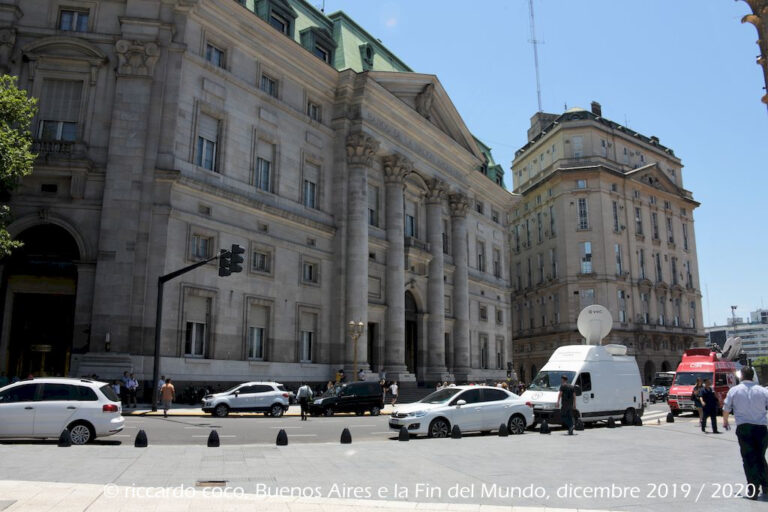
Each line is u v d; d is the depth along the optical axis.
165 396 25.28
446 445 16.45
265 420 25.64
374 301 42.22
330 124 41.56
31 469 11.12
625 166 81.94
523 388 48.91
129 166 29.08
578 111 82.19
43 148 28.52
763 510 8.59
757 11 23.28
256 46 35.72
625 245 77.81
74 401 15.99
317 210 39.28
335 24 46.59
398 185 45.19
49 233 29.45
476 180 58.84
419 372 46.81
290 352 35.66
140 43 30.11
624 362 25.55
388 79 44.53
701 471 12.06
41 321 29.27
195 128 31.55
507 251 65.19
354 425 23.95
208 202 31.70
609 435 19.94
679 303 83.62
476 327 56.50
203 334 30.98
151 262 28.75
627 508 8.64
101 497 8.64
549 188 81.50
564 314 75.88
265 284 34.53
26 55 29.30
